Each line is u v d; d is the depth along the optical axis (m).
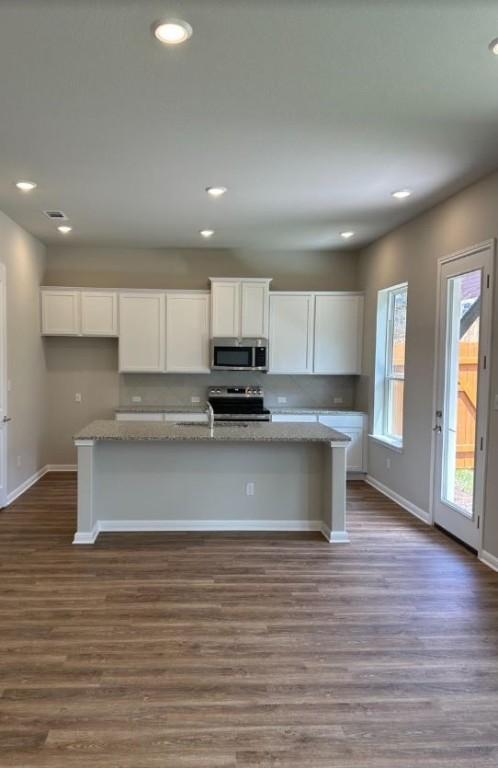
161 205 4.89
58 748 2.00
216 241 6.45
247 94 2.78
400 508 5.35
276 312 6.68
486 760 1.98
